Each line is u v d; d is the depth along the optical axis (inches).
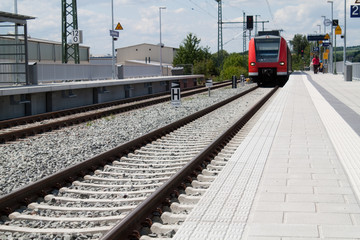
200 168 331.0
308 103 859.4
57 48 1916.8
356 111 685.9
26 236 209.3
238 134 511.5
